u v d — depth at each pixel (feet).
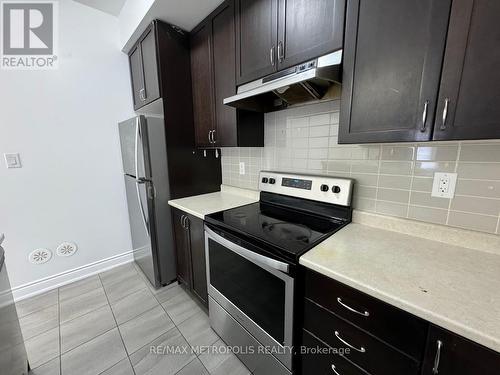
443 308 2.06
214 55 5.44
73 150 6.90
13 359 3.62
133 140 6.29
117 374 4.33
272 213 4.99
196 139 6.63
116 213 7.96
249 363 4.34
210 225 4.70
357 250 3.21
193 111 6.57
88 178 7.25
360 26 2.95
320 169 4.84
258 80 4.45
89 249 7.54
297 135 5.13
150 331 5.32
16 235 6.29
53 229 6.82
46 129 6.42
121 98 7.59
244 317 4.21
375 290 2.35
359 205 4.34
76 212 7.16
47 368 4.44
